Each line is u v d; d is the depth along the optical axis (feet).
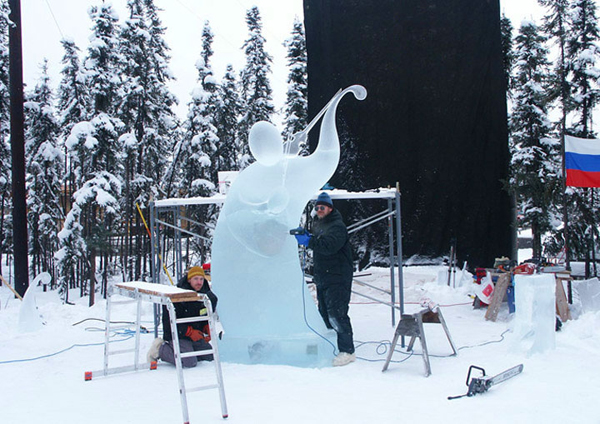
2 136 63.41
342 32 42.29
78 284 72.08
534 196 42.16
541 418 11.10
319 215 17.49
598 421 10.87
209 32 63.52
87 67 50.60
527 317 17.25
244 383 14.46
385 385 14.12
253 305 17.61
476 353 17.69
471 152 39.83
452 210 39.86
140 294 13.60
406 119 40.70
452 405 12.20
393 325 23.59
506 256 39.86
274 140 17.94
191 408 12.38
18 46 32.89
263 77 68.03
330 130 18.38
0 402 13.35
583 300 23.97
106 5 51.67
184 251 76.43
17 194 32.40
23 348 20.30
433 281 34.01
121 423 11.44
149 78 60.95
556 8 47.16
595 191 47.39
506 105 40.06
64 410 12.50
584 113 47.80
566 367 15.25
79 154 50.98
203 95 61.11
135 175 59.93
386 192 20.77
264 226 17.31
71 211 49.60
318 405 12.40
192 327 17.21
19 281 32.30
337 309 16.92
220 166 67.51
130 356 18.66
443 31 40.19
